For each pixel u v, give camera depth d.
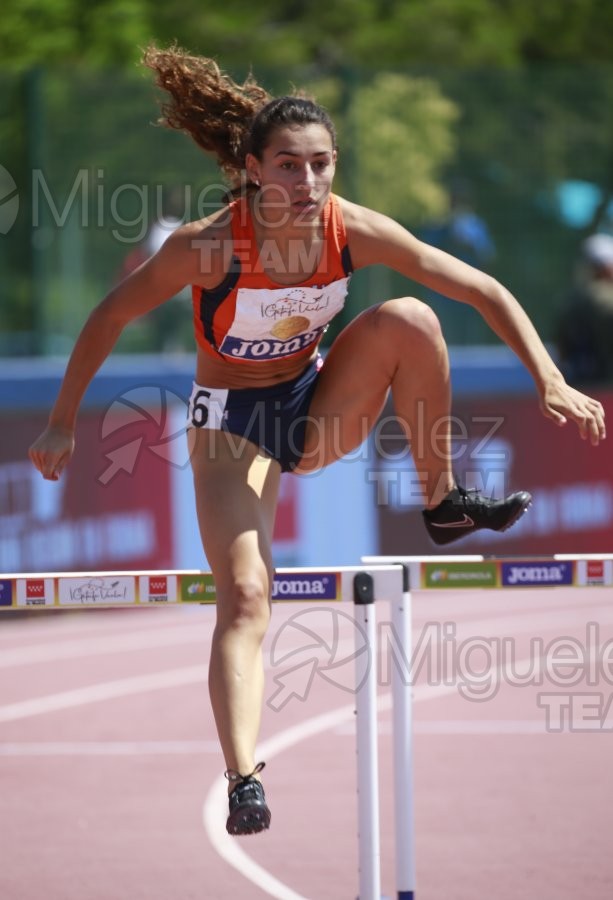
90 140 40.34
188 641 33.53
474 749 22.23
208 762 21.72
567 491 39.16
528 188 43.94
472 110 43.69
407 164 42.78
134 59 56.75
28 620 37.25
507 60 66.50
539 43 70.38
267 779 20.62
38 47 56.47
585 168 44.06
